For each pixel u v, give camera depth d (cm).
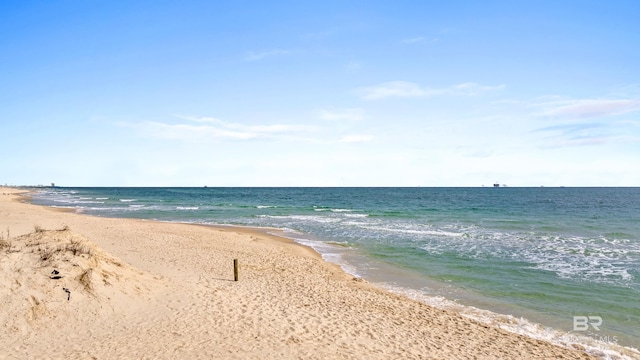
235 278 1461
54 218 3241
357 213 4916
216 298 1176
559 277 1720
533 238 2778
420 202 7794
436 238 2780
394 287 1572
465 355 930
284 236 2880
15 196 8438
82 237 1283
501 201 8106
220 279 1458
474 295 1472
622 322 1205
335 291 1430
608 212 5072
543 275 1753
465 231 3153
